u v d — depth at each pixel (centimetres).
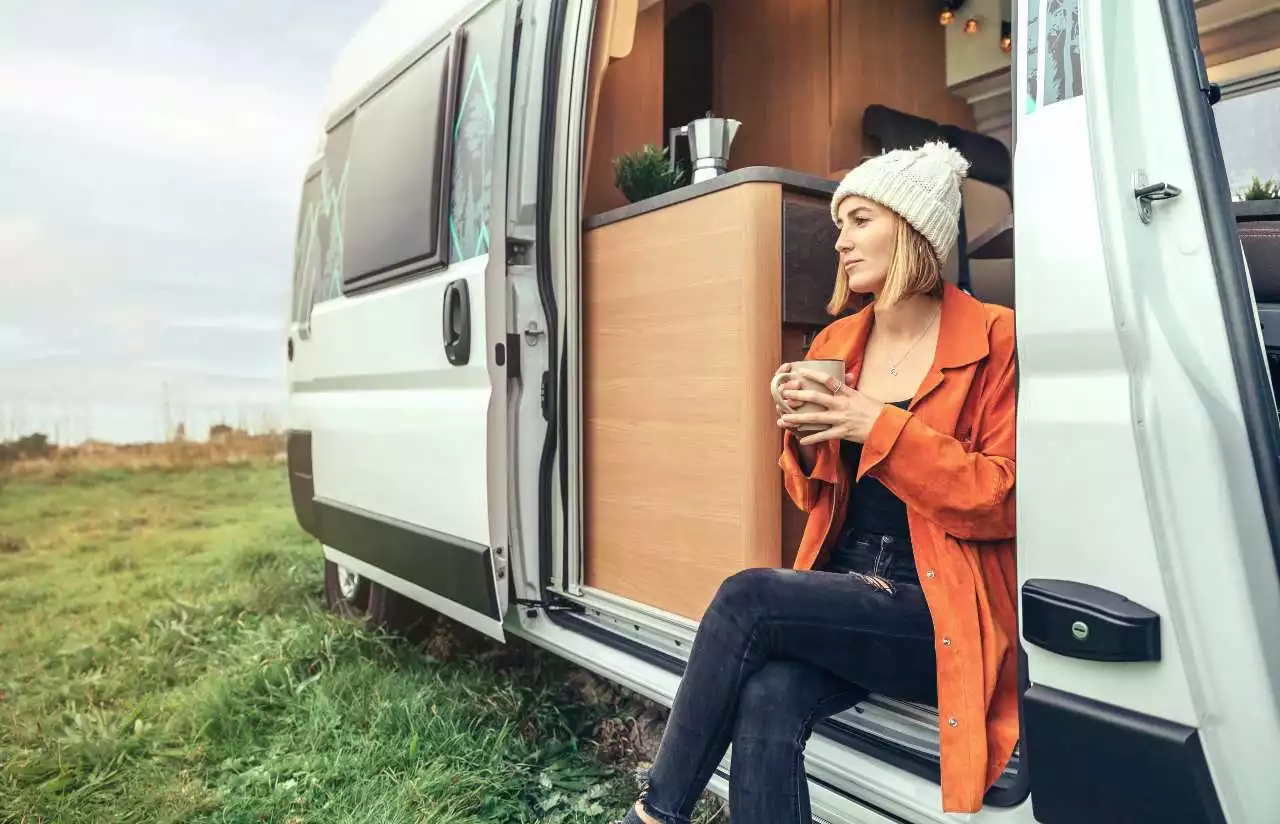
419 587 289
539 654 335
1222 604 110
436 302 271
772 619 148
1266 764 108
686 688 153
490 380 243
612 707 291
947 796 133
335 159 369
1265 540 111
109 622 396
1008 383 148
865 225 159
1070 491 121
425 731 270
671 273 218
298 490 400
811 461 166
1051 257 124
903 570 157
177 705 304
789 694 147
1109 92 120
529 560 250
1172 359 115
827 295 206
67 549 541
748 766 145
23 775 259
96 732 282
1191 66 119
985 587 145
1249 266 167
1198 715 110
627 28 262
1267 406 114
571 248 246
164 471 685
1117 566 117
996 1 383
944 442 141
